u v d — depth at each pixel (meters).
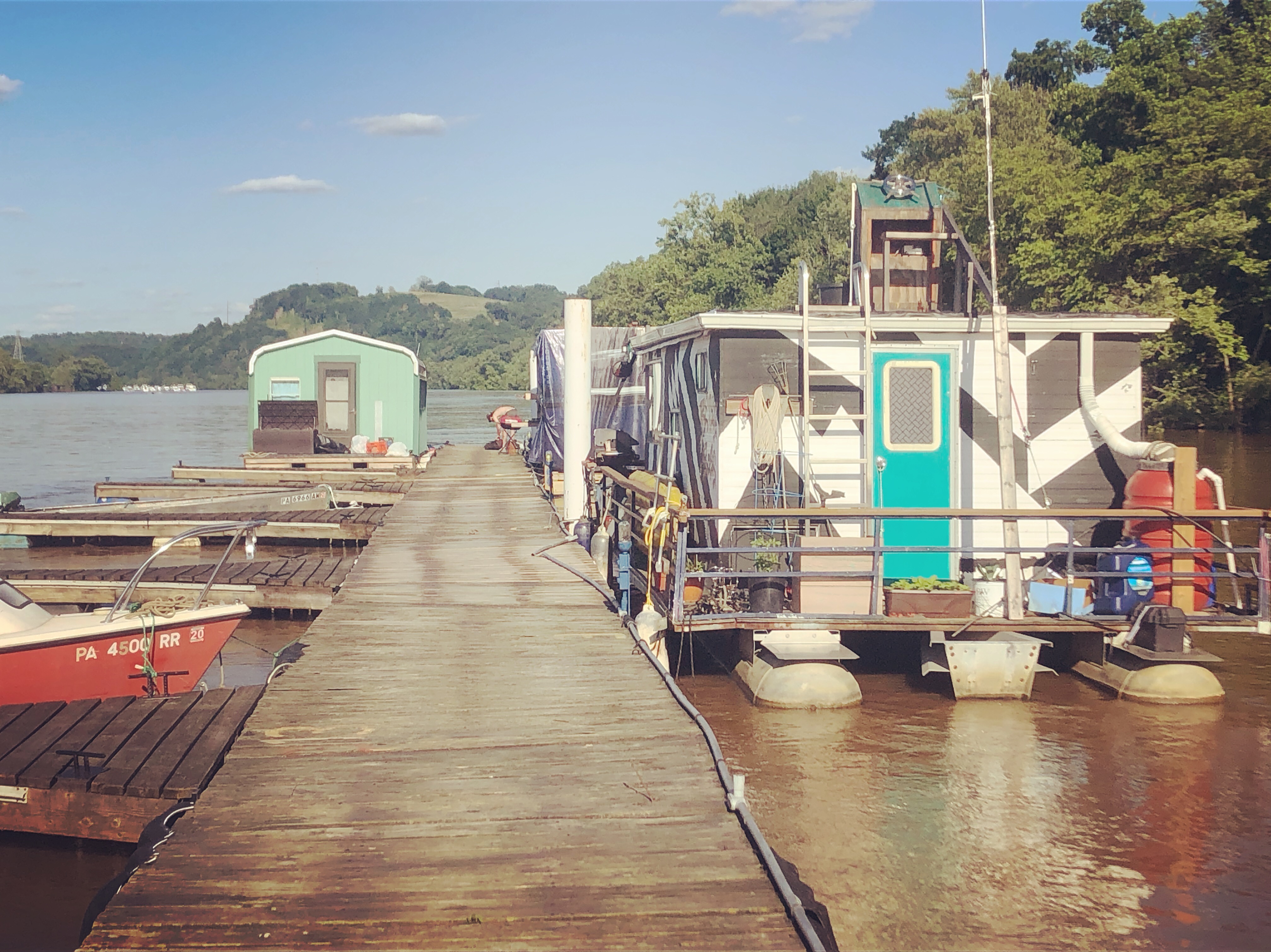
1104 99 46.84
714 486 11.17
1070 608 9.97
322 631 9.30
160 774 6.46
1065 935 5.55
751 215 85.38
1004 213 37.78
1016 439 11.37
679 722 6.80
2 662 7.88
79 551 17.73
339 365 26.12
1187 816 7.03
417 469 24.17
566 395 15.28
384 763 6.07
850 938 5.51
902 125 80.50
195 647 8.70
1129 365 11.45
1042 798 7.34
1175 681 9.46
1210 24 49.66
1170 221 32.56
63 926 5.83
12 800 6.41
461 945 4.15
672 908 4.45
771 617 9.56
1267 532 9.66
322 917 4.34
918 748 8.35
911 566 11.23
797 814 7.06
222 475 23.38
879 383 11.20
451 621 9.70
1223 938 5.51
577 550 13.82
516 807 5.45
